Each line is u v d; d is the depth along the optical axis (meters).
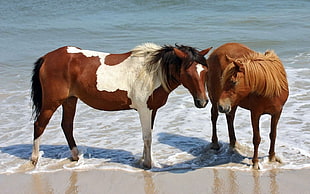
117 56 6.03
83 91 5.96
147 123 5.91
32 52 14.98
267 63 5.50
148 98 5.75
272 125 5.95
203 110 8.66
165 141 7.13
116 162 6.31
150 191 5.38
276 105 5.64
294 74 10.84
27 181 5.70
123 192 5.37
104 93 5.89
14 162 6.35
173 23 19.86
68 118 6.33
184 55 5.34
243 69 5.32
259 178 5.64
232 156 6.47
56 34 18.19
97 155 6.60
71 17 22.33
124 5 25.16
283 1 25.80
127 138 7.30
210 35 17.08
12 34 18.14
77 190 5.44
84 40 16.94
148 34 17.66
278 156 6.21
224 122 8.03
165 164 6.22
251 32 17.47
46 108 6.07
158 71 5.70
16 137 7.42
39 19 21.83
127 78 5.84
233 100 5.43
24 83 10.89
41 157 6.55
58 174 5.92
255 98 5.60
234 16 21.27
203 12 22.88
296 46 14.86
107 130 7.71
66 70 5.88
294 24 18.86
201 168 6.04
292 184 5.43
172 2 25.22
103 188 5.48
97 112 8.72
